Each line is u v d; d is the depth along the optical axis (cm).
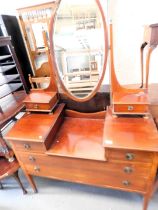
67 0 98
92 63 113
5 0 137
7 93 131
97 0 95
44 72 148
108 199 130
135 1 109
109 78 125
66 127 131
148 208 120
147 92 111
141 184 105
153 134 94
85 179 117
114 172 105
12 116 124
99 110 136
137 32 118
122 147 88
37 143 107
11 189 149
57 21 104
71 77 118
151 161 92
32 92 137
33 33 139
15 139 107
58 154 107
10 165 131
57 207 130
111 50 104
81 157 103
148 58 102
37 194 141
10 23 140
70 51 111
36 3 133
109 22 108
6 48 146
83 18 102
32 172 128
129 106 104
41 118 124
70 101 138
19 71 143
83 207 128
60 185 146
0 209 134
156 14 111
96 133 121
